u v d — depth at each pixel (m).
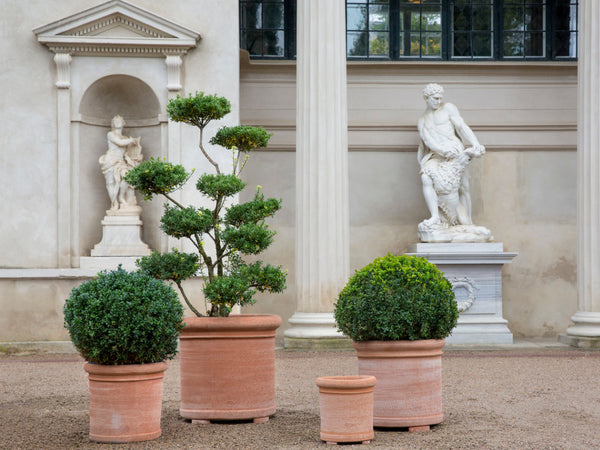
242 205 9.98
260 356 9.24
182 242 16.58
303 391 11.26
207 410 9.11
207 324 9.09
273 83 19.81
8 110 16.42
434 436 8.35
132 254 16.58
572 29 20.59
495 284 17.67
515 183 20.16
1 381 12.30
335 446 7.94
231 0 16.86
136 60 16.69
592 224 17.12
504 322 17.56
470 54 20.50
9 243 16.34
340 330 9.01
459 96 20.12
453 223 18.17
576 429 8.69
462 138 18.78
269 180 19.70
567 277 20.17
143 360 8.28
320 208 16.27
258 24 20.03
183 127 16.64
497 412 9.69
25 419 9.36
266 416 9.25
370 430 8.15
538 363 14.34
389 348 8.62
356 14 20.45
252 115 19.72
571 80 20.33
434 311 8.70
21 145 16.44
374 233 19.88
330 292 16.19
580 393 11.06
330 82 16.45
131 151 17.02
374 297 8.65
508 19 20.59
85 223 16.75
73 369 13.65
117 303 8.05
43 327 16.30
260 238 9.54
